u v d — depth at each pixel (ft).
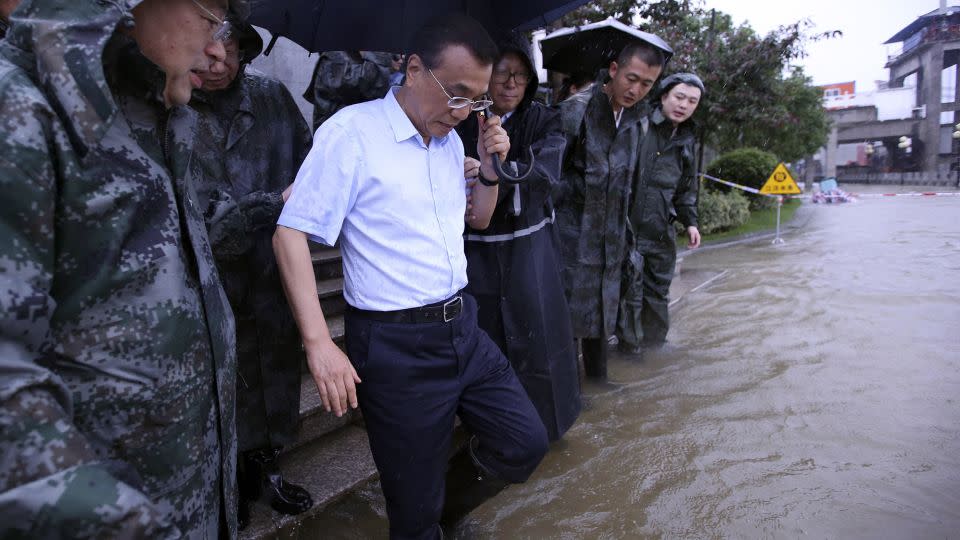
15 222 2.97
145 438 3.72
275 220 7.33
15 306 2.86
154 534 3.00
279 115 8.02
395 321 5.98
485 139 6.80
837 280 22.79
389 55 9.98
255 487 8.16
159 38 3.74
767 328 17.11
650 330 15.44
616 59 10.67
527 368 8.80
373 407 6.22
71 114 3.19
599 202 11.37
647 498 9.06
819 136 62.44
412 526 6.49
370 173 5.73
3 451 2.72
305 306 5.62
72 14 3.27
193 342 3.98
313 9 7.51
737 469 9.80
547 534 8.25
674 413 11.85
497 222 8.56
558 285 9.06
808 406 12.00
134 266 3.58
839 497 8.94
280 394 7.99
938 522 8.30
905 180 143.33
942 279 22.33
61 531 2.74
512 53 7.81
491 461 6.98
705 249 33.06
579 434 11.05
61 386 3.02
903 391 12.57
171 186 3.97
